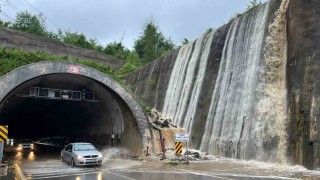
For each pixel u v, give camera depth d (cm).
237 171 1641
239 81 2552
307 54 1992
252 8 2877
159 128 2733
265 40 2370
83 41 6606
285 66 2191
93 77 2441
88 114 3581
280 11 2338
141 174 1521
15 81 2186
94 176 1464
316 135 1762
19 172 1511
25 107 3853
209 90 2930
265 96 2231
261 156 2111
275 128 2080
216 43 3058
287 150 1959
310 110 1850
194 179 1330
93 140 3769
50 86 2805
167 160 2178
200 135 2844
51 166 1970
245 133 2297
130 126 2630
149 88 4194
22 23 6556
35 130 5738
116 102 2678
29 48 4381
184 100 3316
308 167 1762
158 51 6681
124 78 5128
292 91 2033
